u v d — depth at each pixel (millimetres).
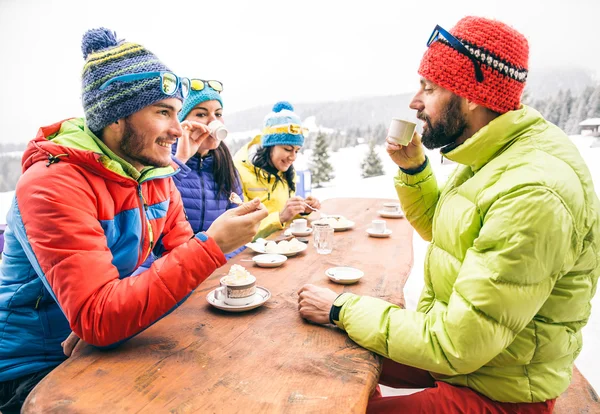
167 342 1058
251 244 2082
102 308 943
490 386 1078
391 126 1603
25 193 1001
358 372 911
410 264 1831
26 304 1183
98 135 1194
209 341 1063
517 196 916
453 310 944
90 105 1116
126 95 1076
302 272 1706
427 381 1459
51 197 979
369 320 1040
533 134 1059
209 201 2410
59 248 952
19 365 1171
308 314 1193
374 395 1399
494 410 1070
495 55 1048
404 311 1058
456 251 1147
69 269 946
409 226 2699
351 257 1941
